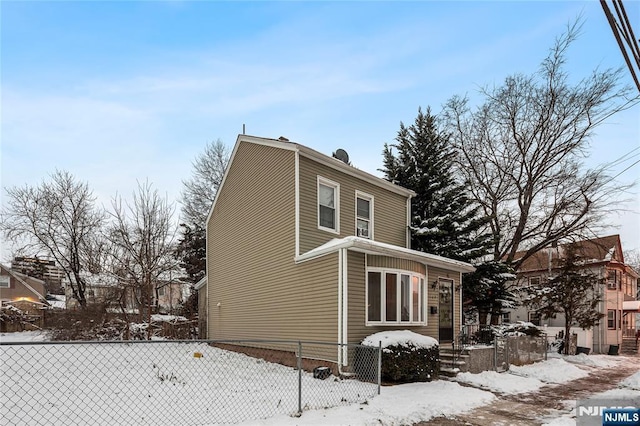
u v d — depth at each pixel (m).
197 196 32.59
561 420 6.86
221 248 17.16
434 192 17.80
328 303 10.05
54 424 5.59
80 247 26.78
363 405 7.04
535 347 15.41
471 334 16.23
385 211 14.93
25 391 7.51
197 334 20.16
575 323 21.66
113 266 20.41
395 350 9.24
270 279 12.67
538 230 20.80
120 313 19.34
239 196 15.36
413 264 11.74
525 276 24.73
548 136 19.52
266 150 13.33
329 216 12.59
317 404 6.98
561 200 19.55
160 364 11.30
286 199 11.98
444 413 7.23
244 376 9.63
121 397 7.22
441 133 20.11
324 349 10.06
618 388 10.53
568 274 19.58
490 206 20.58
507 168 20.44
